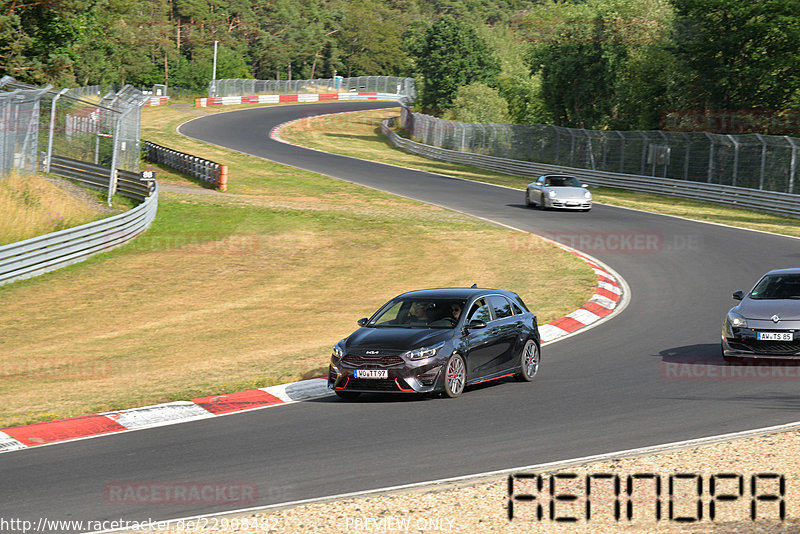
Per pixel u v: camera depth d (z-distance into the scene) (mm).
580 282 53125
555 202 84438
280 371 33625
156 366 35625
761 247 63281
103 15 187750
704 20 115938
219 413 27109
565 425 23562
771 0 110000
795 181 88938
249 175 114938
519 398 27656
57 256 59375
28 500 18141
